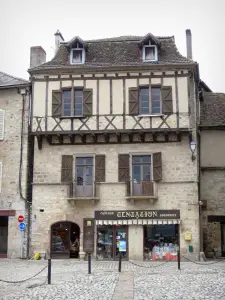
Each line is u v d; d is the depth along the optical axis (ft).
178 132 64.64
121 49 72.13
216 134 73.56
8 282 40.37
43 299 32.50
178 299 31.60
